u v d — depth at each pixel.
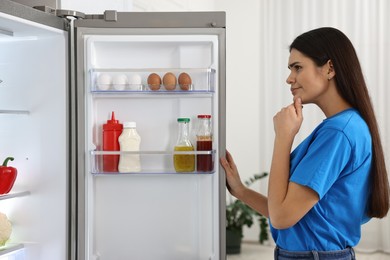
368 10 4.30
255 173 4.66
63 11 1.87
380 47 4.27
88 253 1.90
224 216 1.91
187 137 1.92
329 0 4.38
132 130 1.92
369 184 1.52
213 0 4.71
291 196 1.46
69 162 1.91
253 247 4.56
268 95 4.58
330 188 1.49
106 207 1.98
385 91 4.27
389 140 4.22
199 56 1.95
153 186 1.98
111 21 1.91
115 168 1.93
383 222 4.32
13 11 1.66
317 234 1.49
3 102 1.94
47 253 1.92
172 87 1.87
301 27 4.45
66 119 1.89
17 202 1.94
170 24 1.91
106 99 1.97
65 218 1.90
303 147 1.54
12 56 1.92
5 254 1.82
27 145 1.93
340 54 1.49
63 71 1.88
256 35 4.63
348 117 1.47
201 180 1.94
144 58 1.97
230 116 4.71
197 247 1.97
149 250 1.99
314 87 1.51
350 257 1.52
